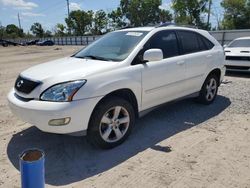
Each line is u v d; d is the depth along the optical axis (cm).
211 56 623
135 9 7344
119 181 350
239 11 4841
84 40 5838
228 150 427
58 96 381
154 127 518
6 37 10456
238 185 338
